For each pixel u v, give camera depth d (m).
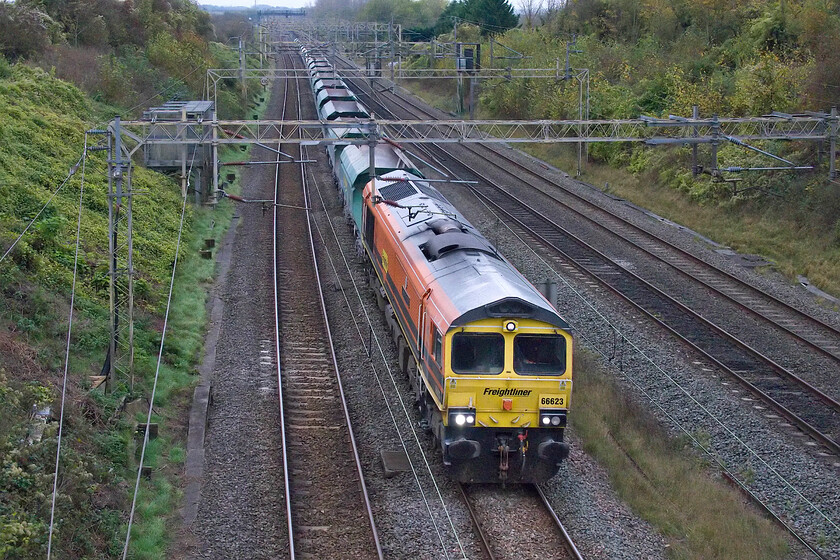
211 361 40.78
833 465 31.94
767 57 82.00
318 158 95.94
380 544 25.59
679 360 41.50
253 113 123.12
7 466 24.83
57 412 29.66
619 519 27.56
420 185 49.81
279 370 38.84
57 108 68.38
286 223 67.38
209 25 164.00
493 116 120.38
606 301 49.59
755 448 32.91
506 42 140.38
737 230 65.31
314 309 48.66
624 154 86.69
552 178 87.00
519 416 29.05
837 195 59.75
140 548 25.17
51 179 52.75
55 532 23.34
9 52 79.50
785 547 26.16
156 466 30.36
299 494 28.73
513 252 59.03
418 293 33.94
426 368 32.03
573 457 31.73
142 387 36.03
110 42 105.06
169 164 68.56
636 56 111.69
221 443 32.44
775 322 46.16
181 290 48.97
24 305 36.19
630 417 35.19
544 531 26.61
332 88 102.25
